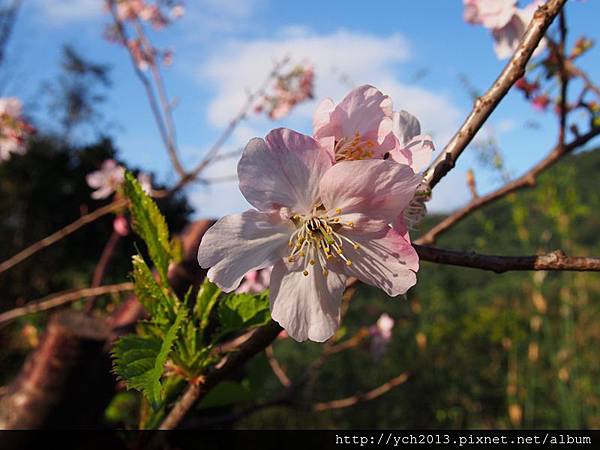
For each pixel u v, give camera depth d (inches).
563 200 17.5
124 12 17.1
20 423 7.0
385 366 22.1
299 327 3.4
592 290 20.9
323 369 21.6
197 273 6.3
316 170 3.3
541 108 8.2
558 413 18.3
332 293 3.5
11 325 19.4
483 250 20.0
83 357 7.1
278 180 3.3
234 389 5.3
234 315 3.9
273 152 3.3
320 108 3.5
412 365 22.0
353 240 3.4
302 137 3.3
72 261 37.3
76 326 7.2
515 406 18.3
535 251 19.5
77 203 42.4
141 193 4.0
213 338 3.8
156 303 3.8
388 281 3.5
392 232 3.4
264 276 8.3
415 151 3.4
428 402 21.1
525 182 6.5
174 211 34.2
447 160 3.7
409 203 3.6
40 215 41.5
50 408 7.1
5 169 40.8
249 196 3.3
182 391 4.2
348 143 3.4
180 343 3.8
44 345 7.2
